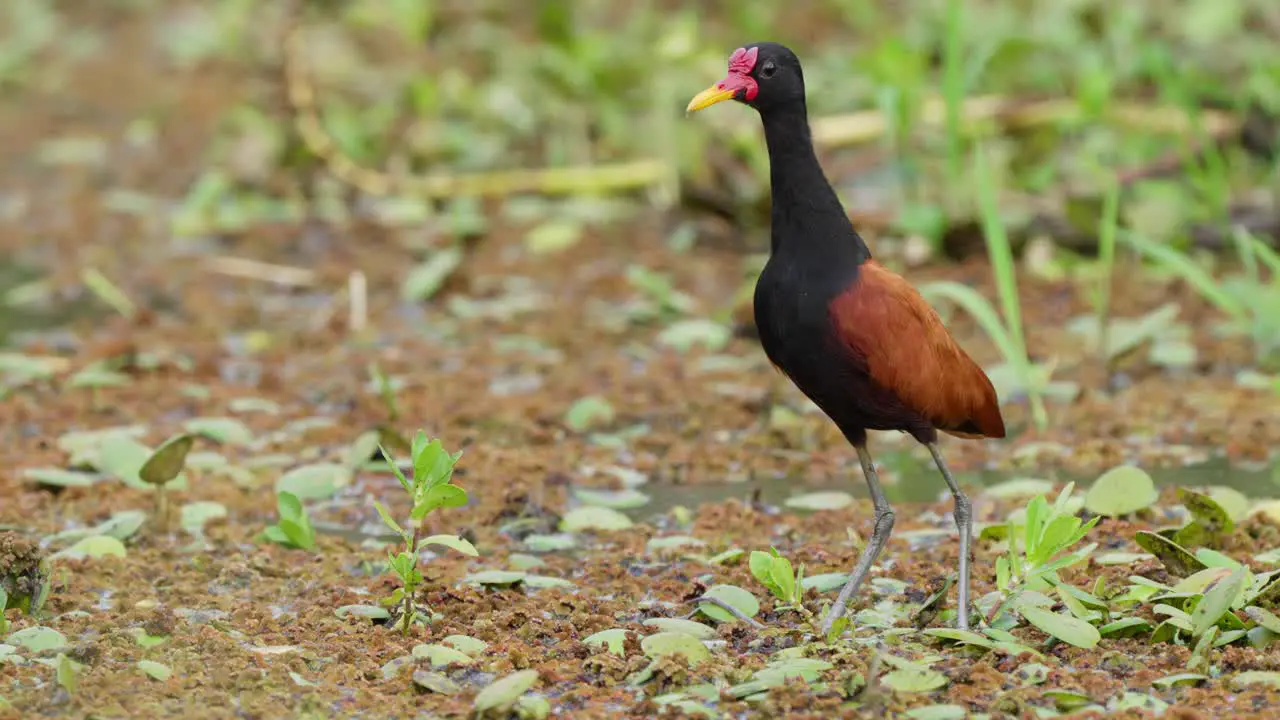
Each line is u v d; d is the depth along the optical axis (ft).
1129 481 30.45
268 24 75.46
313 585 28.07
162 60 75.66
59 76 74.28
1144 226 47.03
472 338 44.29
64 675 22.50
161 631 25.07
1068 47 58.34
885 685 22.56
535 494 33.30
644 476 34.65
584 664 23.99
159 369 41.63
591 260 50.29
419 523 25.46
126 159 62.18
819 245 25.23
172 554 29.45
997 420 26.89
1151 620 24.91
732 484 34.53
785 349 25.55
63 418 37.88
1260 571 27.07
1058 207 49.98
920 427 25.71
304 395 39.99
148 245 52.90
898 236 49.96
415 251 51.24
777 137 25.62
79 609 26.55
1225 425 36.27
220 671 23.54
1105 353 40.98
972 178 49.78
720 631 25.26
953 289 37.88
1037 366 39.96
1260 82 52.26
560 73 58.80
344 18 71.97
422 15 67.00
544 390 39.99
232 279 49.60
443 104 62.34
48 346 43.45
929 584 27.04
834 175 53.62
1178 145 51.88
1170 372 40.34
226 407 38.58
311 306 47.47
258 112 62.34
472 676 23.77
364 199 55.98
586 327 44.68
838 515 31.73
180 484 32.35
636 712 22.49
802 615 25.79
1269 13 62.90
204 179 58.65
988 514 31.42
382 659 24.44
